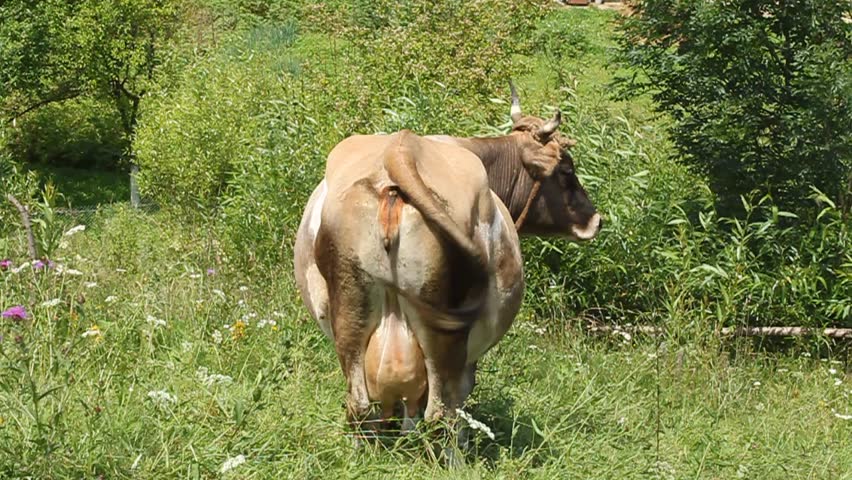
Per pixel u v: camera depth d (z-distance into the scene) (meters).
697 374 9.75
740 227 11.02
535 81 22.02
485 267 6.31
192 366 7.53
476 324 6.58
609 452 7.43
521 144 8.26
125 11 26.42
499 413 7.70
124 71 26.73
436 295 6.13
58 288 8.02
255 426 6.58
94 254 11.48
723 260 11.40
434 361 6.28
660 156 12.67
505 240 6.72
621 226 11.35
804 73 11.55
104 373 6.82
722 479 7.27
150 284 9.89
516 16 17.88
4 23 26.05
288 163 12.34
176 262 11.71
